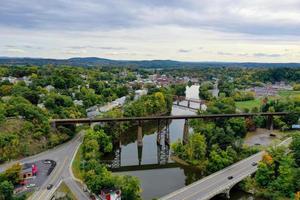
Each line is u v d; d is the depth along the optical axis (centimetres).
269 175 17475
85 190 15638
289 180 16475
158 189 17700
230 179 17312
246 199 16838
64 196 14838
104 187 14762
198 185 16562
